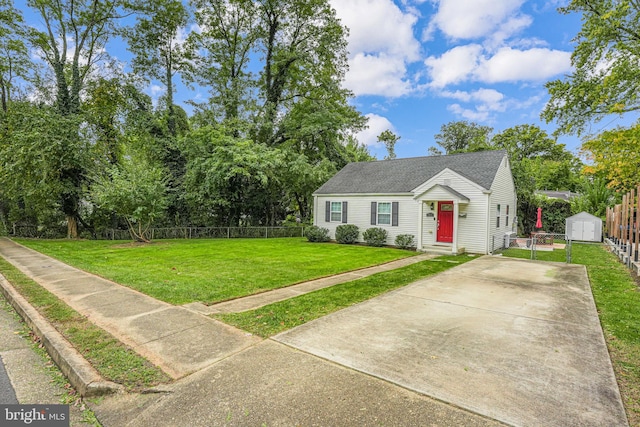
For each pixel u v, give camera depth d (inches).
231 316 188.5
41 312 191.9
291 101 899.4
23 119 620.7
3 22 694.5
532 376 121.9
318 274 317.1
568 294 245.4
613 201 714.2
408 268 357.7
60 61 703.1
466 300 227.5
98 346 145.3
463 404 103.7
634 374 124.6
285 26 842.8
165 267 348.8
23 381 124.3
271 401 105.4
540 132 1270.9
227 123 767.7
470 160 597.9
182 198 755.4
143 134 773.3
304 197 945.5
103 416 101.5
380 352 141.8
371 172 703.7
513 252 520.1
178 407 103.5
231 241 667.4
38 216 737.0
